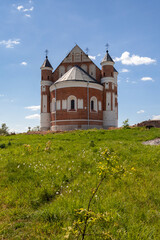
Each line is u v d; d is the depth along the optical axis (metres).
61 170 7.00
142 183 5.93
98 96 36.78
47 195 5.09
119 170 3.90
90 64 41.41
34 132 26.39
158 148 10.31
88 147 11.55
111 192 5.17
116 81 47.25
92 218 2.95
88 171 6.99
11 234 3.60
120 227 3.63
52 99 37.31
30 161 8.30
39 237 3.45
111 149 9.95
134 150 10.13
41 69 41.53
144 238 3.34
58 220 3.91
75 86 34.34
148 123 23.91
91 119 35.09
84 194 4.95
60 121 34.84
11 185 5.89
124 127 22.80
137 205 4.50
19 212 4.35
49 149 10.66
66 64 42.00
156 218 3.99
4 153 10.51
